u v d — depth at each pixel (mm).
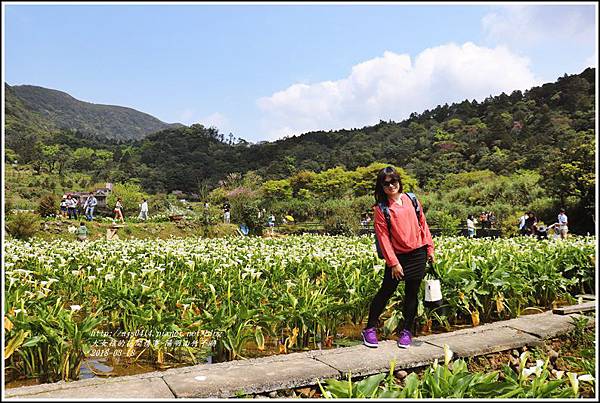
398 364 3930
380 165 56281
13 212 19938
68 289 6508
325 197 55656
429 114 95625
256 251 8438
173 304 4984
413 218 4617
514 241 11992
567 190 28422
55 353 3717
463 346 4410
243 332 4293
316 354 4156
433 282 4867
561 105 67438
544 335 4820
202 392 3203
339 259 7043
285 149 86750
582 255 7383
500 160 54625
